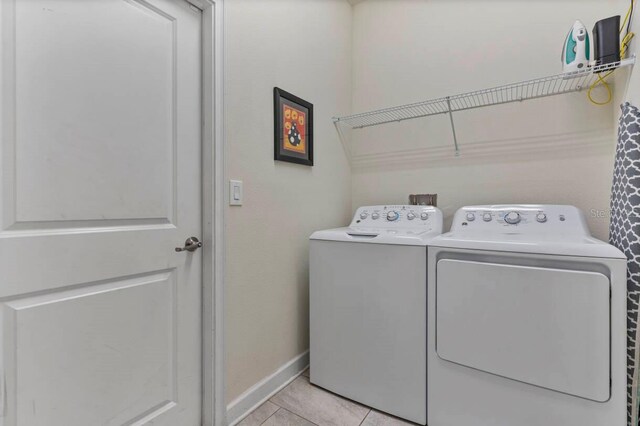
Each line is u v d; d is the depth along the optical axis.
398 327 1.41
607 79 1.57
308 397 1.59
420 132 2.14
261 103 1.56
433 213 1.71
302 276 1.86
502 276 1.16
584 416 1.04
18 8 0.86
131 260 1.11
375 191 2.32
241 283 1.45
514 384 1.15
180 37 1.26
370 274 1.48
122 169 1.09
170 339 1.25
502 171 1.86
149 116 1.17
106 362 1.05
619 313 0.99
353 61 2.42
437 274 1.31
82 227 1.00
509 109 1.84
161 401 1.21
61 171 0.94
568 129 1.68
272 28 1.63
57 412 0.94
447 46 2.04
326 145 2.10
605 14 1.58
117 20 1.07
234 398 1.41
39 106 0.90
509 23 1.83
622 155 1.22
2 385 0.85
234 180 1.41
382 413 1.46
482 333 1.20
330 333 1.61
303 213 1.87
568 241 1.15
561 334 1.06
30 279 0.89
